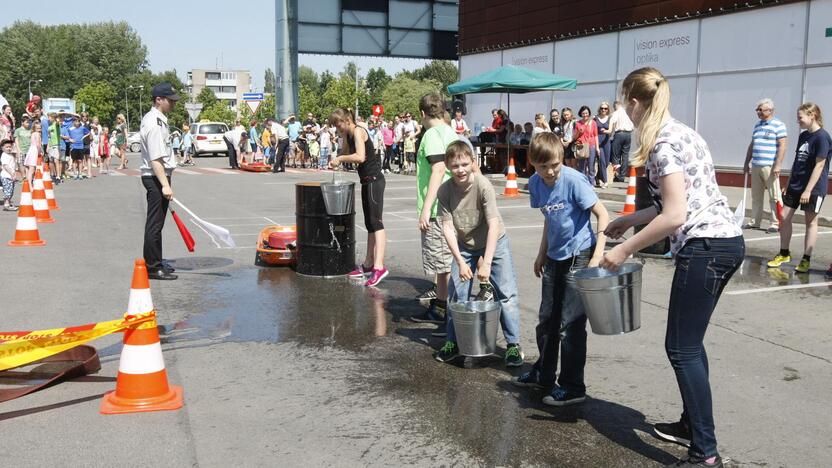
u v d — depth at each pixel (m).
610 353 5.52
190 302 7.02
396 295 7.33
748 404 4.50
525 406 4.49
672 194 3.41
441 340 5.87
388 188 19.41
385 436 4.05
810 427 4.16
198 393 4.69
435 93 6.24
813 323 6.26
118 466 3.66
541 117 18.52
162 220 8.01
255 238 10.78
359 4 32.59
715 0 17.55
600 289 3.75
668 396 4.64
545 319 4.66
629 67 20.27
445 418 4.30
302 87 81.25
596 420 4.27
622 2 20.27
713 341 5.77
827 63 15.29
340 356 5.46
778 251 9.52
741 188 17.05
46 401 4.54
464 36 27.86
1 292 7.18
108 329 4.49
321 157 27.66
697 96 18.28
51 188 14.25
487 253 4.95
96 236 10.75
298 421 4.25
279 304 6.96
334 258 8.13
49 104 53.50
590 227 4.51
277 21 31.34
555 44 23.09
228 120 108.12
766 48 16.52
